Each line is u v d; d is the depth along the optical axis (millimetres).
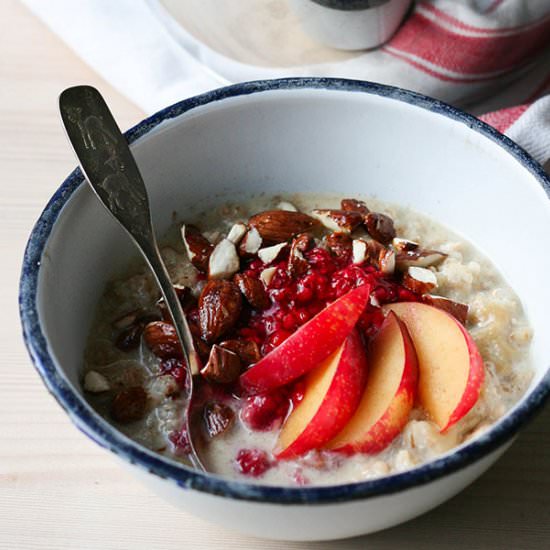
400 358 402
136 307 439
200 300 427
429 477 343
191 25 553
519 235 439
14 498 414
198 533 403
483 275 449
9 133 534
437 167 458
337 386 393
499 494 408
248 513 354
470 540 399
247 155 468
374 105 451
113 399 411
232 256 443
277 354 403
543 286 425
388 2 529
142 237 422
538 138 488
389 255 439
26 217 502
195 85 542
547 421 425
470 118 440
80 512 409
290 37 557
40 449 427
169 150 450
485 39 529
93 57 554
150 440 403
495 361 417
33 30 579
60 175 518
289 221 454
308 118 460
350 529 369
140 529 404
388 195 474
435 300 430
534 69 556
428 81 539
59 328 399
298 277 438
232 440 401
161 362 421
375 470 385
